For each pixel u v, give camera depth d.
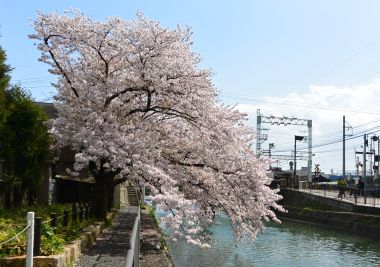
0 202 17.75
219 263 19.39
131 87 16.45
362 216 32.03
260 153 17.97
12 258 8.52
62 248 9.77
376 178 54.84
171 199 13.71
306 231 33.56
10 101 18.39
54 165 24.89
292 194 47.78
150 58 15.99
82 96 16.72
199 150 16.86
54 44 16.89
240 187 17.05
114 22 16.31
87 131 15.24
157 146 16.62
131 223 21.50
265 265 19.55
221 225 35.28
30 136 18.22
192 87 16.33
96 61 17.69
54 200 25.69
